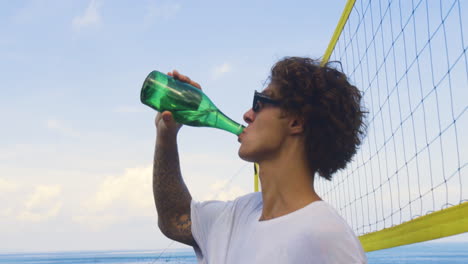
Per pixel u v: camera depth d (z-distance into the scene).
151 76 1.64
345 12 3.46
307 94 1.33
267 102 1.35
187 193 1.66
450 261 57.72
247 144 1.36
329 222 1.11
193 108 1.64
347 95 1.38
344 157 1.37
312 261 1.08
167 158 1.64
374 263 55.97
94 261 114.25
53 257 140.75
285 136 1.33
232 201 1.52
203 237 1.53
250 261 1.20
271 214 1.31
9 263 126.88
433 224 2.19
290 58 1.40
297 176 1.30
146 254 126.81
